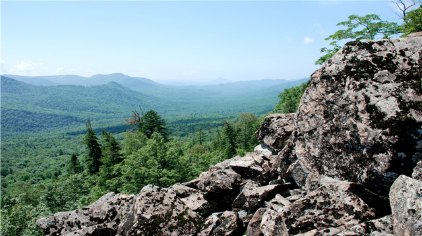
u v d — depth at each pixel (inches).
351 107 434.9
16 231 771.4
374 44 469.4
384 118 394.6
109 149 2790.4
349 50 479.2
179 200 561.3
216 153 3937.0
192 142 7155.5
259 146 720.3
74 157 3567.9
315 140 485.7
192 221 531.8
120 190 1988.2
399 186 309.1
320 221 362.0
